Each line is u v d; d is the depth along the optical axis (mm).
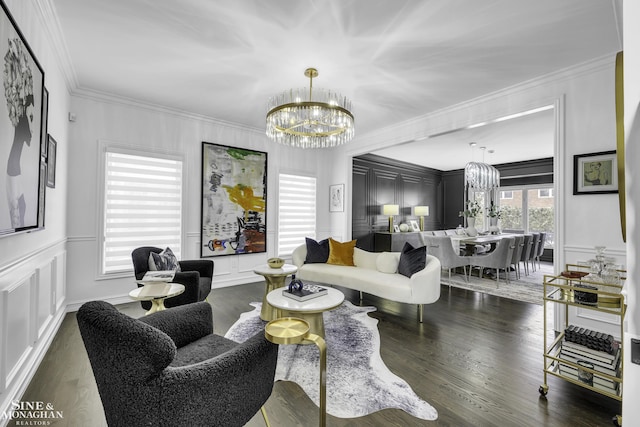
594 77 2717
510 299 4012
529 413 1700
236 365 1225
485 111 3523
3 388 1575
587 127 2746
